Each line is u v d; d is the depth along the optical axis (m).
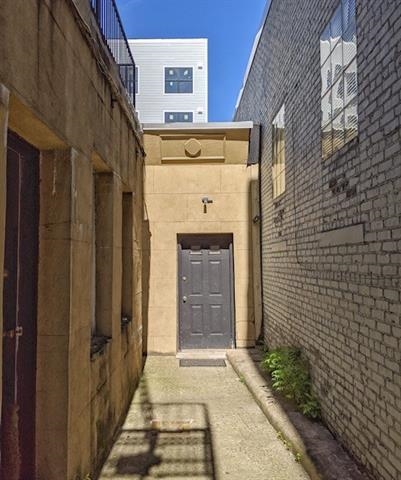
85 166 3.13
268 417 4.42
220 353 7.36
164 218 7.48
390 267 2.64
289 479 3.24
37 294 2.72
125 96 4.96
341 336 3.53
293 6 5.20
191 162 7.61
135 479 3.26
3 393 2.61
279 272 6.06
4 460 2.59
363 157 3.04
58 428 2.67
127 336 5.03
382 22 2.72
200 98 22.14
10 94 1.94
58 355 2.70
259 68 7.84
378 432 2.82
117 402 4.27
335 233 3.66
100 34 3.66
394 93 2.57
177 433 4.14
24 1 2.08
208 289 7.60
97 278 4.14
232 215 7.53
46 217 2.76
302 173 4.79
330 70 3.81
